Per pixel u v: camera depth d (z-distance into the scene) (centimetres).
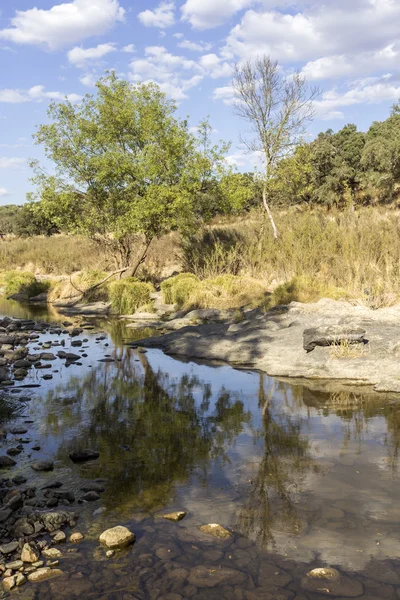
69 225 1833
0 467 482
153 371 855
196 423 598
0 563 332
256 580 310
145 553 339
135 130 1781
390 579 308
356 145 4241
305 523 372
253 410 643
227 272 1761
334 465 471
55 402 686
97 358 961
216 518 382
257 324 1094
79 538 356
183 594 299
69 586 308
